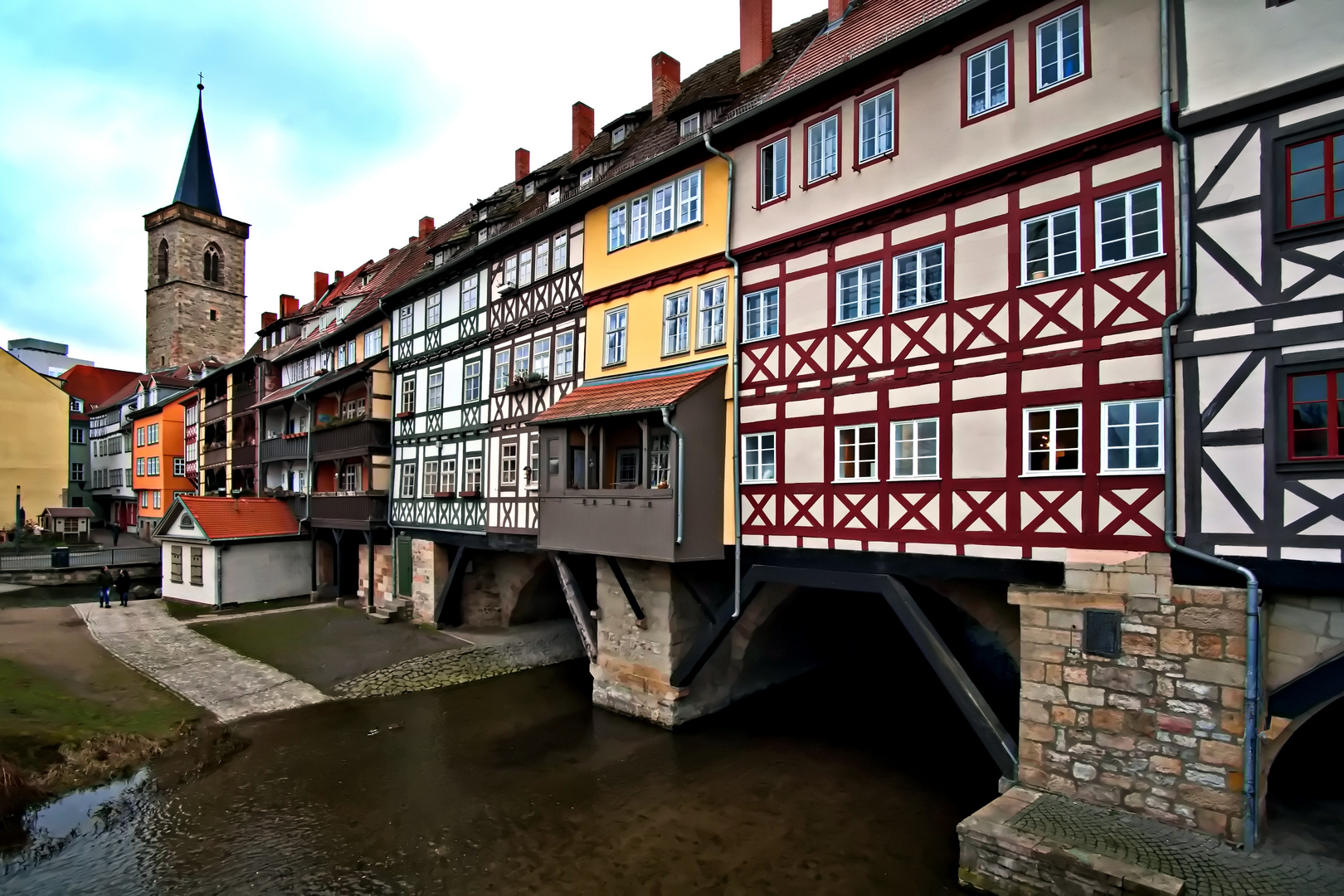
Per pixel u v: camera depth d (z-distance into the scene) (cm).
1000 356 802
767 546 1039
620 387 1257
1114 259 729
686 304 1183
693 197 1176
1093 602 715
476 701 1397
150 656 1636
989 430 806
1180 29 688
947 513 838
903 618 873
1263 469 632
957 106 848
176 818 925
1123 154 724
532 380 1518
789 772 1045
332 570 2452
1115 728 701
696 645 1155
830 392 965
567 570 1407
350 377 2139
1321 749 891
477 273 1762
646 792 986
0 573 2611
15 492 3738
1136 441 708
